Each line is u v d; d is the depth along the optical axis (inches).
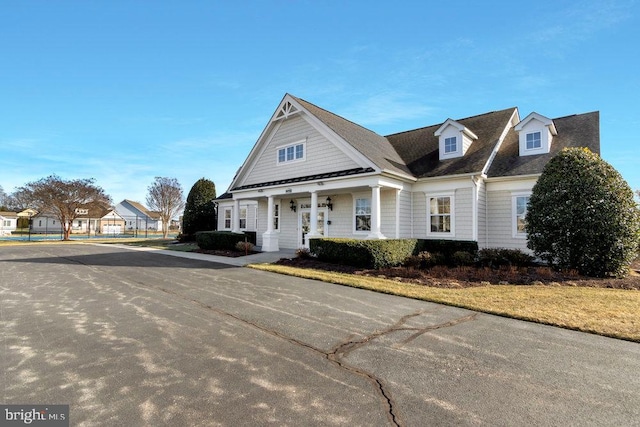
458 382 126.6
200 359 146.0
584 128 516.4
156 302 251.3
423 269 408.8
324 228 624.1
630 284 318.3
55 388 118.7
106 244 954.1
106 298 264.1
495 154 534.0
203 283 328.2
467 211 489.7
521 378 130.4
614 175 358.9
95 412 102.8
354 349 159.6
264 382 124.7
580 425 99.2
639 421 101.5
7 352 153.0
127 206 2925.7
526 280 338.3
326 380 127.0
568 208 362.6
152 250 707.4
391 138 737.0
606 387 123.6
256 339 172.4
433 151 594.6
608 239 343.9
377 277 356.2
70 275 376.2
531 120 506.6
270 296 273.0
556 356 152.9
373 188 478.6
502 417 102.9
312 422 98.6
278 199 722.2
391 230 534.0
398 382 126.0
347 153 527.2
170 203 1407.5
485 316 218.4
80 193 1275.8
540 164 472.7
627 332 181.9
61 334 178.4
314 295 277.7
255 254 579.2
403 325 198.2
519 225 483.2
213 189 1052.5
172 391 117.2
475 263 442.6
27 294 278.4
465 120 657.6
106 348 158.4
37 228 2170.3
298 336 177.5
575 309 227.0
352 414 103.4
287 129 641.0
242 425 96.7
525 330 190.5
